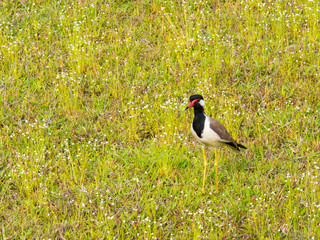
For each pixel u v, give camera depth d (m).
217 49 15.30
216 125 10.81
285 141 12.56
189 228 10.05
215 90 14.19
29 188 10.88
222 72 14.84
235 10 17.20
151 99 13.88
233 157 12.03
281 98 13.91
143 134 12.90
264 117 13.29
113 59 15.36
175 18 16.97
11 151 12.06
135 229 9.94
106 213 10.15
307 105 13.48
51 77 14.59
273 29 16.36
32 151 11.95
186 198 10.77
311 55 15.16
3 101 13.64
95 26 16.62
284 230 9.98
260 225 9.93
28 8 17.23
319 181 11.08
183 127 12.92
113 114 13.42
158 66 15.11
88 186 11.09
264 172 11.59
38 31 16.52
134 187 11.18
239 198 10.66
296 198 10.62
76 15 16.84
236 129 12.79
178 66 15.13
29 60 15.18
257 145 12.43
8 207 10.67
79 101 13.80
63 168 11.55
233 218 10.28
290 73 14.64
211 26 16.41
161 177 11.55
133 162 11.94
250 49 15.59
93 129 12.95
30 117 13.30
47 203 10.63
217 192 11.06
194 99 10.74
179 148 12.36
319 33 16.11
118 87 14.30
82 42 15.78
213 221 10.20
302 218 10.27
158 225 9.98
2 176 11.41
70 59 15.12
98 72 14.68
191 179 11.40
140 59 15.51
